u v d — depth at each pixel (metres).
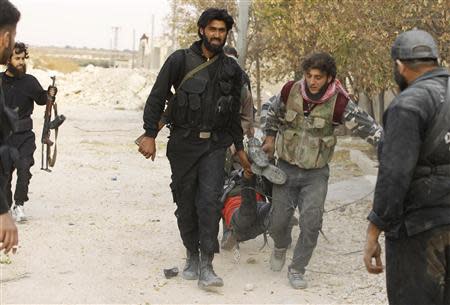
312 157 5.45
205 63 5.39
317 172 5.54
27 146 7.50
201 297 5.31
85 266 6.04
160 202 9.20
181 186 5.56
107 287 5.49
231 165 6.46
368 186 10.40
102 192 9.87
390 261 3.44
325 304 5.19
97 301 5.18
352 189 10.17
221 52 5.45
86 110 29.97
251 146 5.60
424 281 3.34
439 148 3.29
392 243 3.43
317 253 6.60
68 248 6.60
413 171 3.22
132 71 39.28
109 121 23.75
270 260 6.05
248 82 6.11
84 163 12.86
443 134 3.27
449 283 3.36
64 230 7.33
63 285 5.51
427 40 3.42
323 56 5.30
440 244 3.32
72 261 6.18
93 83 38.50
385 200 3.21
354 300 5.27
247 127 6.15
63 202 9.02
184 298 5.28
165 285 5.58
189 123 5.43
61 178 11.03
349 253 6.55
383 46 8.75
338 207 8.20
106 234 7.21
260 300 5.27
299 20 10.86
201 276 5.47
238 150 5.68
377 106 17.56
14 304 5.06
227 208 6.23
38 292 5.33
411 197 3.35
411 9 8.12
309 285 5.64
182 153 5.49
